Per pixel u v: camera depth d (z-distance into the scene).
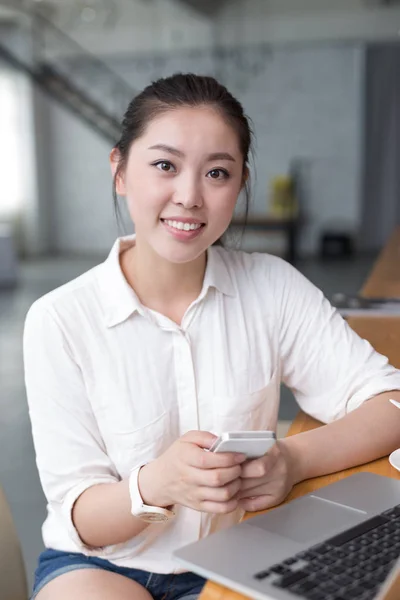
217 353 1.19
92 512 1.02
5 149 10.75
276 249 10.80
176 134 1.02
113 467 1.13
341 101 10.30
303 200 10.62
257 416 1.22
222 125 1.04
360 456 1.12
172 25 10.67
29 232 11.14
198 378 1.17
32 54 10.45
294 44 10.33
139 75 11.01
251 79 10.56
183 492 0.91
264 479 0.95
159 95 1.04
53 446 1.09
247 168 1.14
